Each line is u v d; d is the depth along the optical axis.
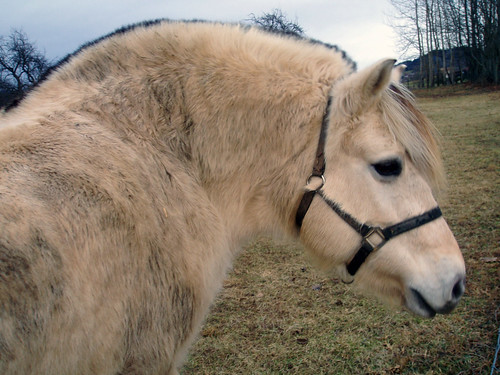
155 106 1.71
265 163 1.83
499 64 26.33
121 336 1.41
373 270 1.86
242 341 3.27
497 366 2.73
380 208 1.73
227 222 1.87
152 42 1.79
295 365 2.96
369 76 1.60
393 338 3.12
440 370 2.76
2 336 1.14
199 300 1.68
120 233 1.40
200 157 1.76
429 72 34.19
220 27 1.93
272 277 4.29
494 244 4.38
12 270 1.17
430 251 1.74
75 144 1.49
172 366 1.66
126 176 1.50
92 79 1.73
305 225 1.86
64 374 1.29
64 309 1.25
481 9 26.98
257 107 1.77
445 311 1.75
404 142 1.70
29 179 1.34
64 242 1.29
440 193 1.90
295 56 1.85
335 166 1.76
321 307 3.65
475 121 12.90
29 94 1.70
